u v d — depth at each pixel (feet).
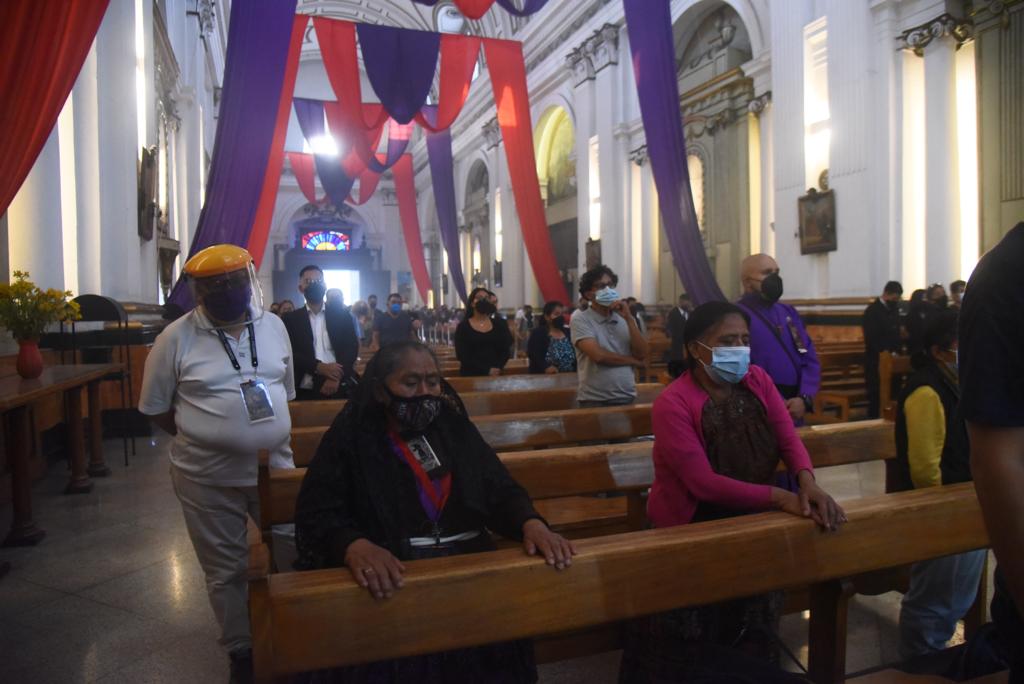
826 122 38.34
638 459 9.62
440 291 114.73
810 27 38.55
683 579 5.83
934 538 6.82
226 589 8.68
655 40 28.07
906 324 26.37
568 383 18.35
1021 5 29.76
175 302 31.91
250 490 8.62
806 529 6.33
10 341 20.93
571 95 69.05
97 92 27.14
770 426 7.50
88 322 25.17
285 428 8.76
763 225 45.98
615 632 8.22
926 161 33.78
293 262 119.85
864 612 10.63
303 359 14.74
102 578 12.20
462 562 5.39
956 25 32.35
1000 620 3.93
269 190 38.06
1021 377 3.28
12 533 13.88
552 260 46.37
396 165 84.48
